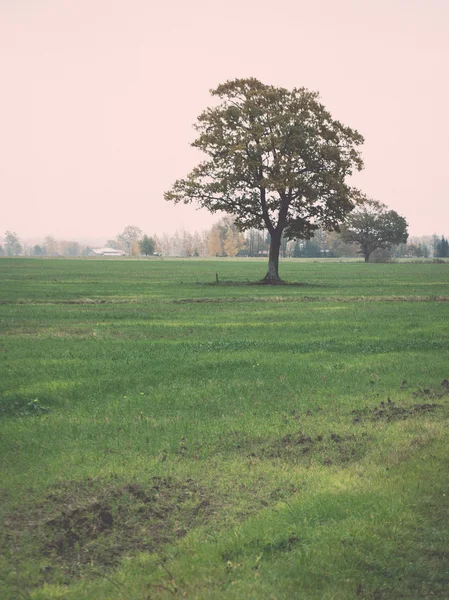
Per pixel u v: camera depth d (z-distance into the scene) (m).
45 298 42.59
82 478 8.62
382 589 5.84
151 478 8.63
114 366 16.53
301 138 54.34
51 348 20.12
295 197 56.44
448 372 15.84
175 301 40.31
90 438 10.54
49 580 6.03
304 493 8.03
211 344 20.61
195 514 7.52
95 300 41.12
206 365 16.55
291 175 54.47
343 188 54.62
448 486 8.18
